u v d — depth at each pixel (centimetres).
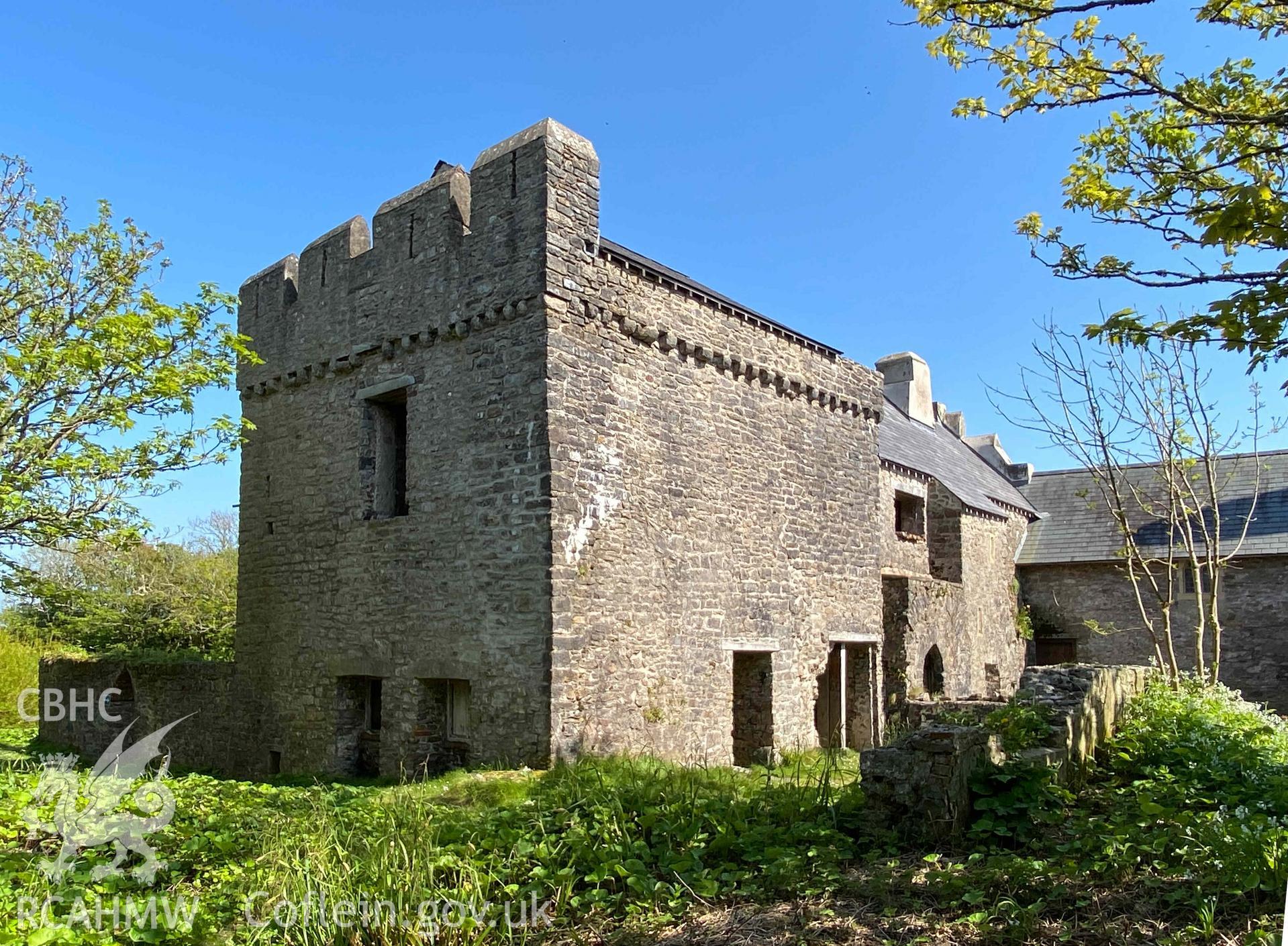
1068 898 517
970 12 640
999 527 2356
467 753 1175
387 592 1252
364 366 1332
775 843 664
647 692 1172
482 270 1168
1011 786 665
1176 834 586
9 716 2197
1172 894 502
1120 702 1023
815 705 1516
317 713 1338
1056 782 720
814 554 1515
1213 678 1608
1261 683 2148
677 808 742
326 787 1112
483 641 1120
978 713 1277
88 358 1136
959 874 557
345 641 1307
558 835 706
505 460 1122
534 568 1077
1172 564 1858
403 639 1220
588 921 579
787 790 802
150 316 1213
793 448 1497
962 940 484
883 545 1844
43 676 2095
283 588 1431
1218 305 523
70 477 1187
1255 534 2217
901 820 659
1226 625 2212
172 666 1658
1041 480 2800
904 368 2631
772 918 536
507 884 628
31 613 2638
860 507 1655
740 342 1395
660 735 1182
